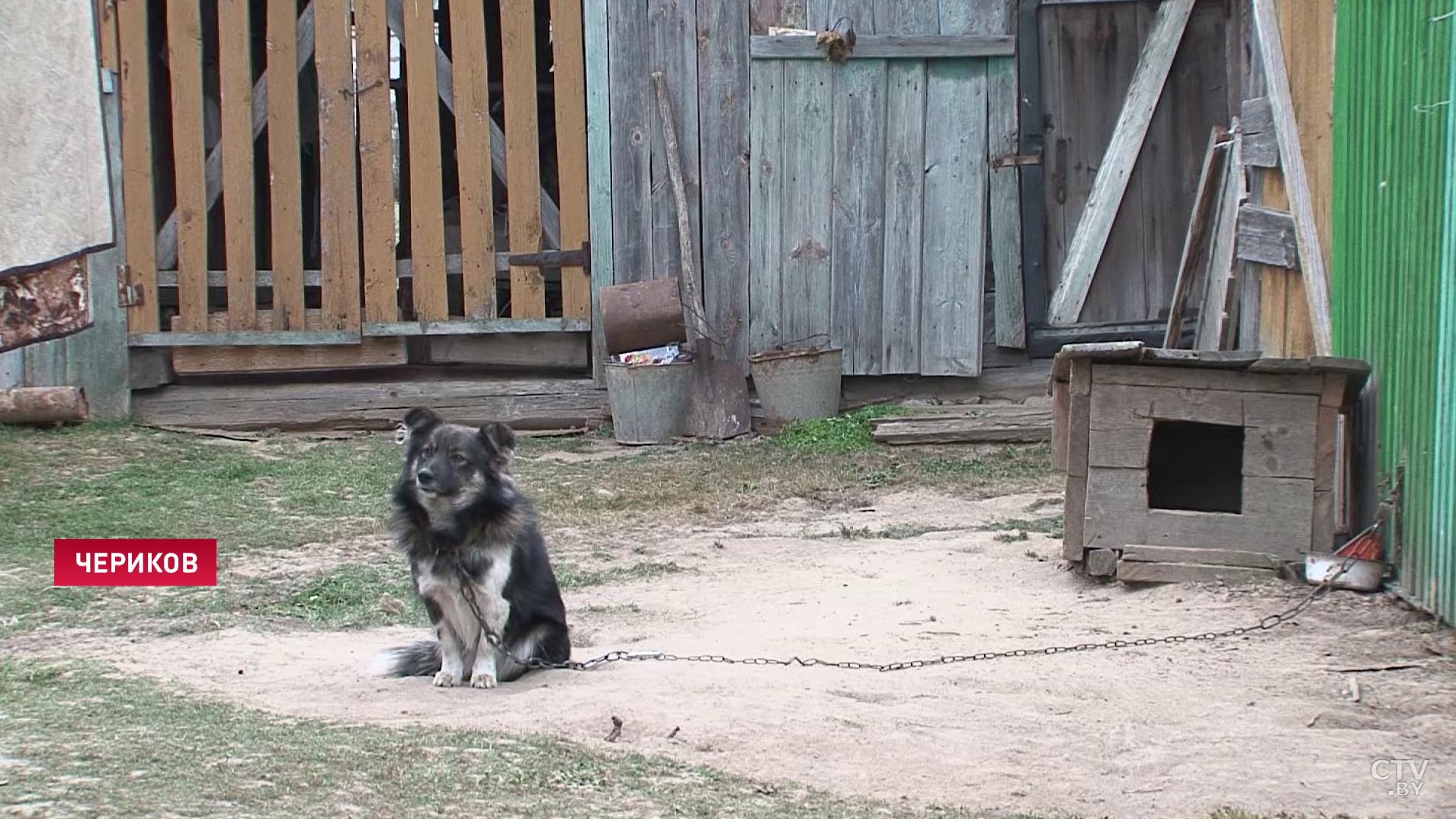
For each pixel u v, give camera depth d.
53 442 14.52
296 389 16.30
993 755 6.18
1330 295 10.10
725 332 16.17
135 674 7.32
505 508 7.29
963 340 16.03
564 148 16.14
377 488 13.12
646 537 11.55
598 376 16.30
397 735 6.11
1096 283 16.02
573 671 7.49
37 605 9.17
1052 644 7.99
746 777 5.80
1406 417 8.38
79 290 7.43
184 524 11.60
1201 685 7.16
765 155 16.00
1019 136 15.91
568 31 16.02
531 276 16.20
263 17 17.19
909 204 15.98
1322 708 6.77
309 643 8.38
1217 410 9.04
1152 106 15.57
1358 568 8.62
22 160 7.11
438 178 16.11
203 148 15.98
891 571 9.94
